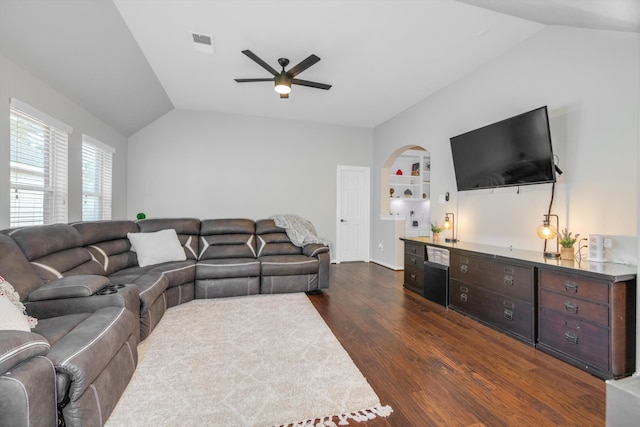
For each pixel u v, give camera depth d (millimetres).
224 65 3461
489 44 2977
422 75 3670
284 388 1714
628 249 2115
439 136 4094
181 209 5090
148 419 1452
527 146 2611
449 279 3152
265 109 5035
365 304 3266
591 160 2344
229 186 5281
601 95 2279
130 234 3324
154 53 3189
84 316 1717
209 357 2064
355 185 6020
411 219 6906
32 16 2053
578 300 1988
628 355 1842
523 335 2348
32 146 2592
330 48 3066
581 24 2262
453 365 1988
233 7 2449
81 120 3348
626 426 1108
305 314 2930
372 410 1532
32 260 1946
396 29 2736
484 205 3346
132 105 4047
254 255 3938
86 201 3627
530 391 1709
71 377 1202
